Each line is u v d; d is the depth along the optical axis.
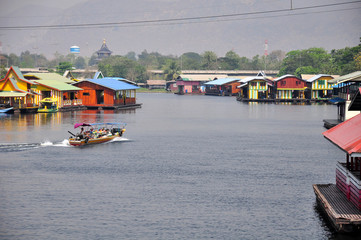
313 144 81.38
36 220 40.06
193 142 83.00
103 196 47.00
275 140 86.19
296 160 66.12
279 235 37.00
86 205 44.03
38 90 143.25
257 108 172.38
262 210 42.75
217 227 38.62
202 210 42.75
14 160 64.81
